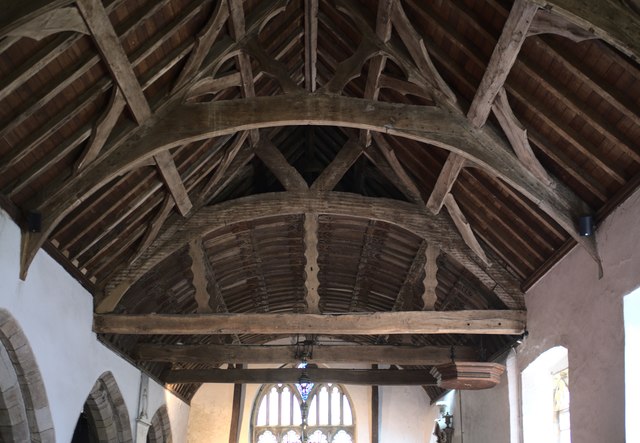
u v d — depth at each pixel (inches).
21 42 237.0
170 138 315.9
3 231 287.4
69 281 359.3
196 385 711.7
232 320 395.2
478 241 409.4
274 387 794.2
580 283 326.3
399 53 321.7
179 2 284.0
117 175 314.2
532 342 387.5
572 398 329.4
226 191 448.5
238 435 755.4
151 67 297.4
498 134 314.8
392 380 602.5
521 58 279.1
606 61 253.0
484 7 277.4
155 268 433.4
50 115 274.1
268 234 496.7
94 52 266.1
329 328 393.1
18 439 328.2
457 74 309.4
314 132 482.0
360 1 333.4
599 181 297.9
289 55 396.2
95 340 401.7
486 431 474.3
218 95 366.3
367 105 323.0
